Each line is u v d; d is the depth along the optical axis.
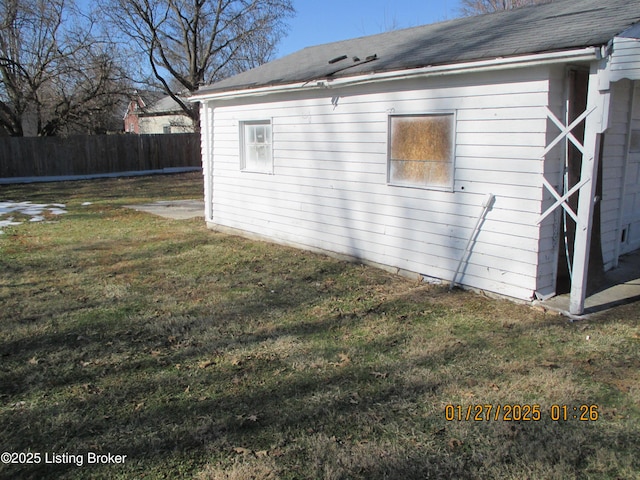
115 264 7.04
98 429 3.02
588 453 2.74
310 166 7.42
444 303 5.26
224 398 3.36
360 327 4.64
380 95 6.20
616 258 6.25
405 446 2.81
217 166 9.37
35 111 22.23
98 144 21.38
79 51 22.16
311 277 6.32
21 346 4.24
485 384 3.50
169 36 25.14
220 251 7.79
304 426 3.02
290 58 9.75
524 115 4.81
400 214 6.26
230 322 4.79
